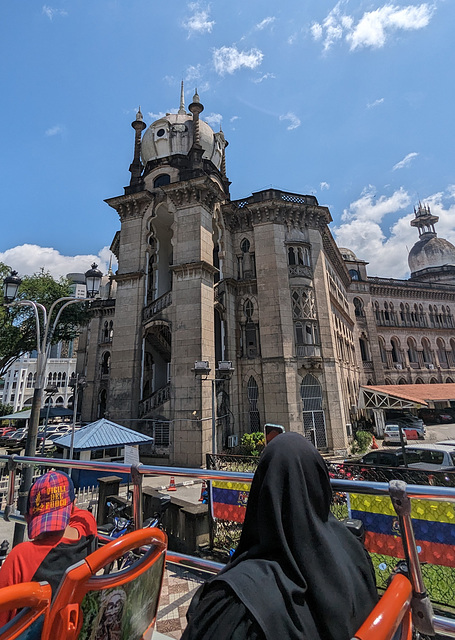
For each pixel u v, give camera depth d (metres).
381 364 41.34
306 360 21.75
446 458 12.69
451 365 46.91
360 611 1.20
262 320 22.72
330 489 1.52
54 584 2.23
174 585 5.04
